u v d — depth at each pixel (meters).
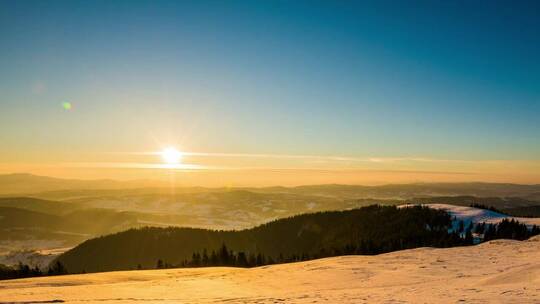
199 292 34.88
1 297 28.66
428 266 46.38
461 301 20.02
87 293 32.31
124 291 34.09
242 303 24.78
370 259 56.59
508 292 22.20
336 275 44.16
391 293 27.02
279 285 39.59
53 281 41.75
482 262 46.91
